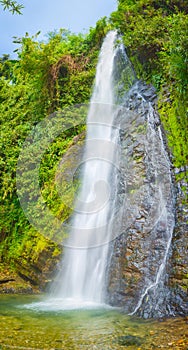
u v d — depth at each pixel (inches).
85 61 352.8
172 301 164.1
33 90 367.9
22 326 150.2
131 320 159.3
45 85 354.6
